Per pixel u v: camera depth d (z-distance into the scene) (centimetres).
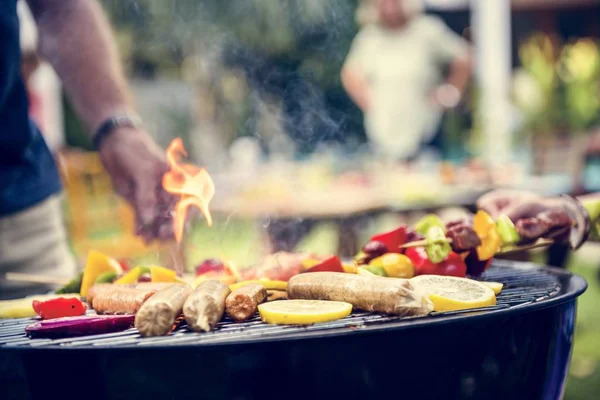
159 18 873
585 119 654
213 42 941
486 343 130
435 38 598
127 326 132
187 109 1027
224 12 897
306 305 135
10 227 220
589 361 354
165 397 118
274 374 118
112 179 216
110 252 469
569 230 171
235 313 134
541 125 666
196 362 117
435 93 607
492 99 726
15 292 223
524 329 136
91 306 155
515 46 1158
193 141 1019
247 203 400
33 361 121
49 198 231
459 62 603
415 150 609
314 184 452
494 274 188
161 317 123
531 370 139
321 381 120
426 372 126
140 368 118
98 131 214
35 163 224
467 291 142
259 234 443
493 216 182
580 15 1166
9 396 124
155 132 1009
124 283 170
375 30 608
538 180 484
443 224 185
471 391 130
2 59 192
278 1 910
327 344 119
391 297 129
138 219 211
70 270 241
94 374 119
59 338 128
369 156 624
